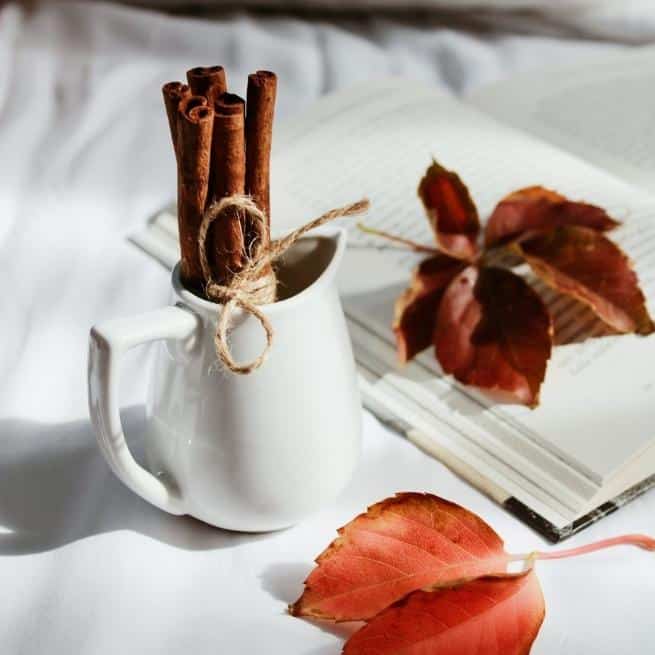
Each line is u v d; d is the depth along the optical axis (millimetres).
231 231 516
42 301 695
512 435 604
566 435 597
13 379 642
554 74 876
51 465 599
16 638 533
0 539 566
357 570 532
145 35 943
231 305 508
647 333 637
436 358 634
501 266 680
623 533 577
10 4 981
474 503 589
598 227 663
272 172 753
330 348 536
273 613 540
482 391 625
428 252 692
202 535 569
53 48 926
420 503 544
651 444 593
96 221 753
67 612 540
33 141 819
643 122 812
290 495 545
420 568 534
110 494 585
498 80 889
